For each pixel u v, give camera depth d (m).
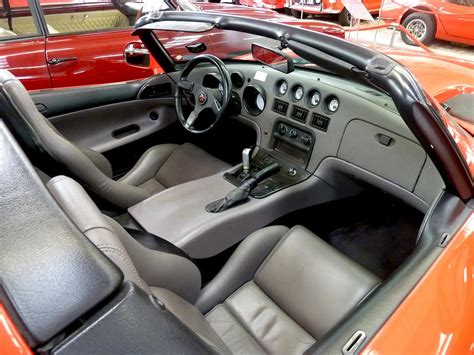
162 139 2.64
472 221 1.15
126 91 2.41
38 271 0.47
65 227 0.52
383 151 1.66
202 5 4.15
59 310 0.45
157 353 0.52
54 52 2.74
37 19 2.72
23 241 0.50
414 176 1.58
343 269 1.34
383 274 2.00
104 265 0.50
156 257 1.11
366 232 2.26
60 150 1.45
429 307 0.92
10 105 1.38
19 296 0.44
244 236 1.73
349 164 1.80
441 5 5.21
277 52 1.61
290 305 1.32
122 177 2.29
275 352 1.21
